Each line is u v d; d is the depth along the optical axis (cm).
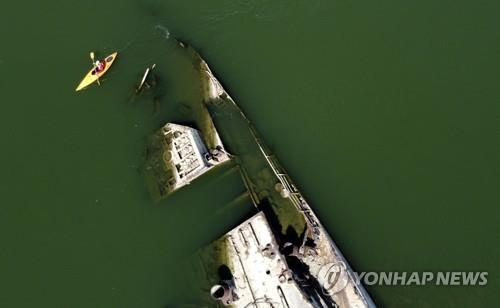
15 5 5184
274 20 4797
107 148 4366
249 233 3756
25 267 3962
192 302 3719
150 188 4150
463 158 4016
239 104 4391
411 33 4612
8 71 4784
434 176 3969
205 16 4884
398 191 3944
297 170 4088
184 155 4125
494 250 3666
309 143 4197
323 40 4669
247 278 3638
